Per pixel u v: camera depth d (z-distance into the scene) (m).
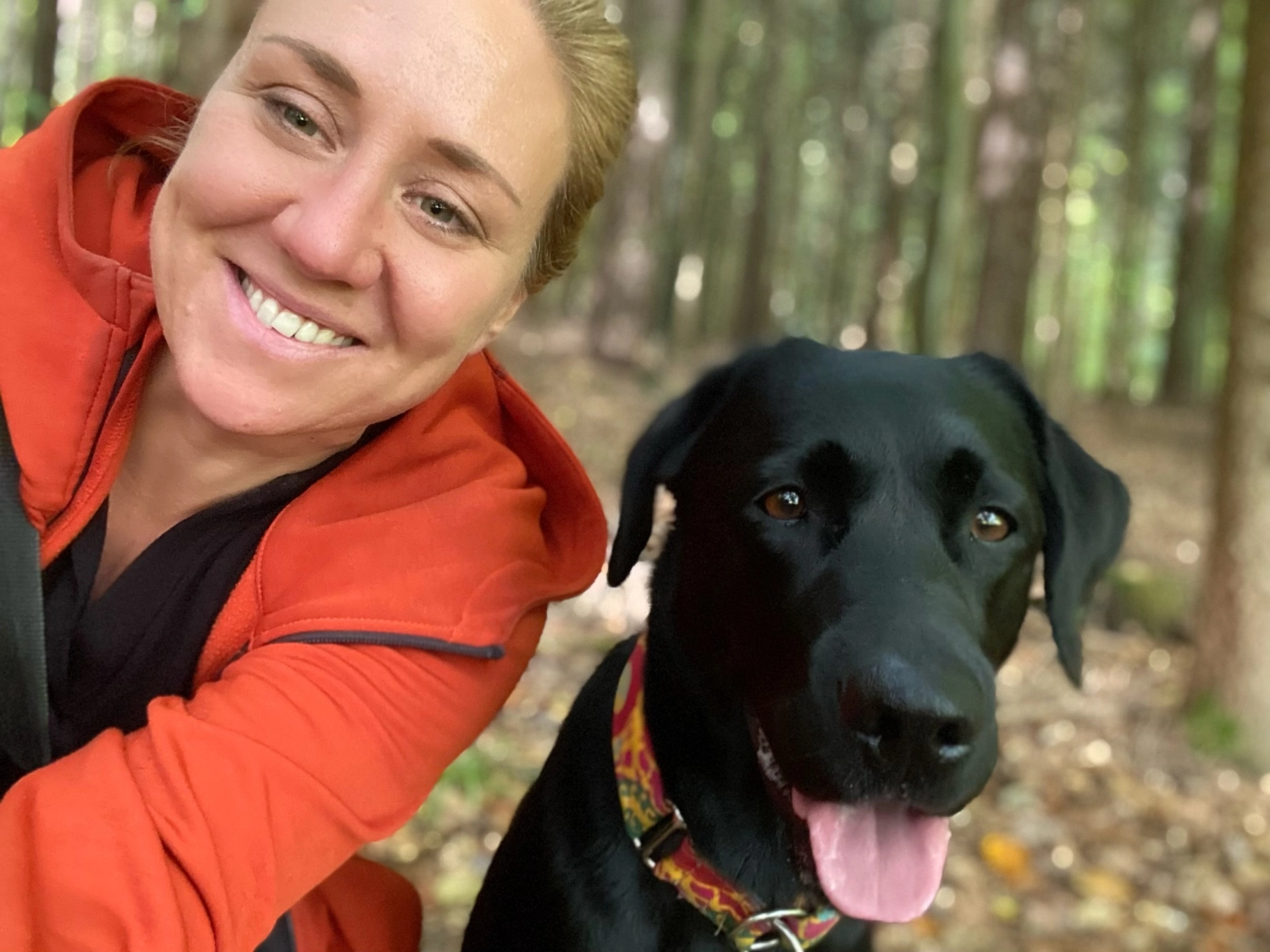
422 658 0.56
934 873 0.58
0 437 0.54
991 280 4.34
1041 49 5.07
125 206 0.60
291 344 0.53
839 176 9.02
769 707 0.60
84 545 0.57
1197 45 6.55
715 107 7.30
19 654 0.54
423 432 0.59
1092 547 0.72
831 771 0.56
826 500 0.63
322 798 0.52
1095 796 1.47
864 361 0.68
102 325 0.54
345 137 0.52
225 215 0.52
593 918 0.65
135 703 0.58
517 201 0.54
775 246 8.45
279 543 0.57
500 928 0.70
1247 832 1.43
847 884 0.57
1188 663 1.94
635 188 4.39
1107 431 5.22
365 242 0.51
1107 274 9.05
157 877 0.47
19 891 0.48
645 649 0.70
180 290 0.53
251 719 0.52
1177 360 6.85
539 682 1.49
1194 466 4.49
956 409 0.65
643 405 3.65
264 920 0.51
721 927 0.65
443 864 1.07
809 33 8.41
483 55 0.52
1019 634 0.69
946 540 0.63
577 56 0.56
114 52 6.09
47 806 0.48
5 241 0.55
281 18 0.52
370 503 0.58
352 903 0.68
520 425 0.64
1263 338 1.59
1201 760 1.59
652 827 0.65
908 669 0.54
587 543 0.64
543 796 0.70
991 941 1.14
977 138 5.64
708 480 0.68
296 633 0.54
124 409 0.55
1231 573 1.61
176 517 0.58
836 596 0.59
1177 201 8.33
